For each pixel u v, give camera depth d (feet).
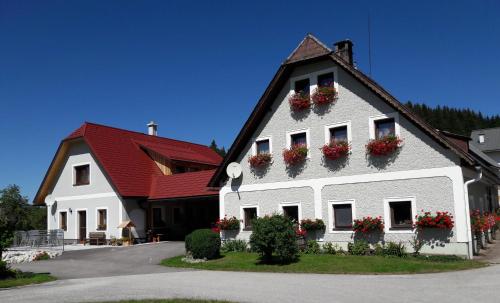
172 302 34.35
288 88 70.54
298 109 69.00
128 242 94.17
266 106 72.18
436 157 56.54
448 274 44.57
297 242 60.59
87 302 36.27
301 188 67.77
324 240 64.80
